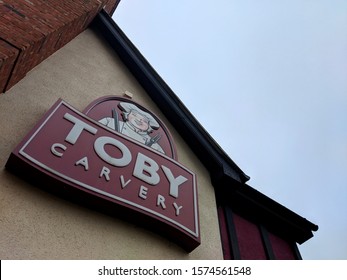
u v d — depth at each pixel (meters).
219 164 6.19
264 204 6.86
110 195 3.80
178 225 4.21
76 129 4.17
